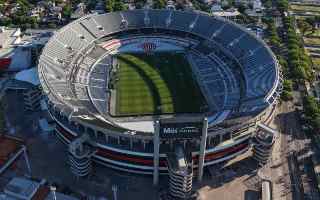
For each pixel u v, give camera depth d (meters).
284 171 146.38
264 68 178.75
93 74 195.12
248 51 196.75
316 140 161.38
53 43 198.00
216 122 153.00
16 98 183.88
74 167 139.75
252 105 155.38
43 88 156.62
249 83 175.38
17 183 135.00
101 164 148.12
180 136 129.25
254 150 146.88
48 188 135.88
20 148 152.38
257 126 147.38
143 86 189.12
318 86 197.12
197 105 174.88
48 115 169.00
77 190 137.50
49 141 158.75
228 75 193.25
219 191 137.88
